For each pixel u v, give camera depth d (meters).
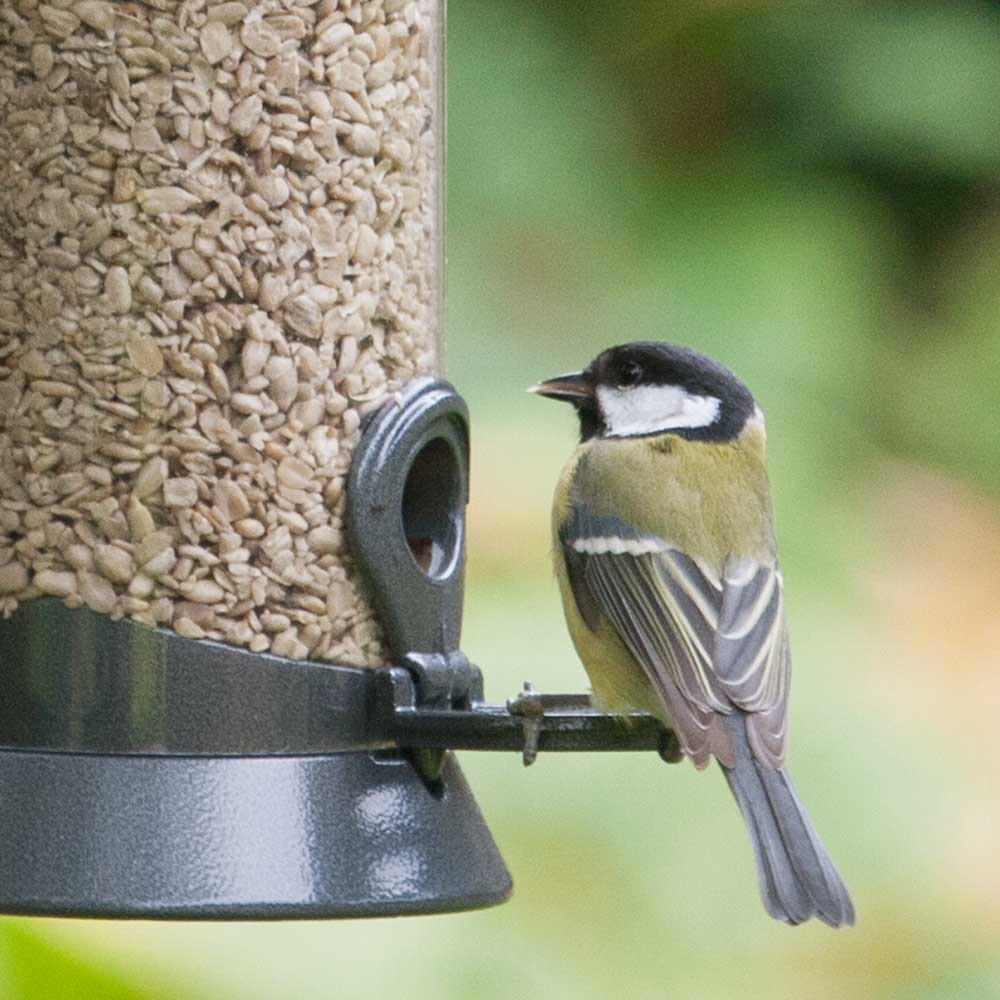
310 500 8.92
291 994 11.46
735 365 14.52
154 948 10.56
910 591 13.94
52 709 8.66
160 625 8.69
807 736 12.93
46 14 8.68
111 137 8.70
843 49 15.74
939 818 12.84
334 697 8.90
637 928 12.33
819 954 12.57
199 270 8.78
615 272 14.79
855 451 14.53
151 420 8.73
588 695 10.49
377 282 9.20
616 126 15.34
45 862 8.26
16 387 8.74
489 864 9.07
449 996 11.80
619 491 10.37
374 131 9.16
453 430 9.48
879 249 15.37
